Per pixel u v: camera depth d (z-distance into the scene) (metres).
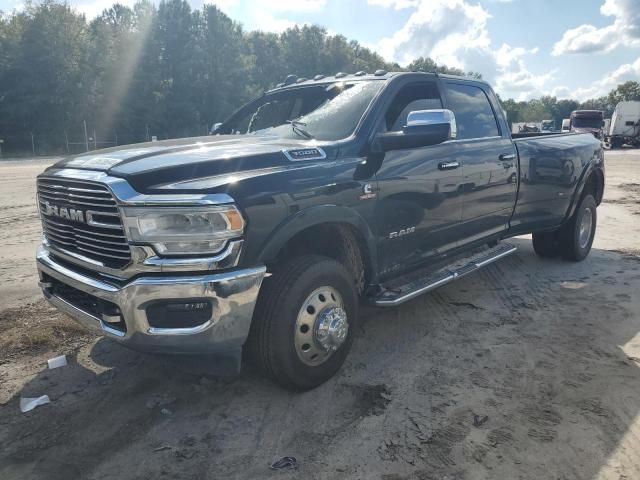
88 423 3.09
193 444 2.88
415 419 3.05
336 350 3.45
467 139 4.62
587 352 3.85
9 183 15.88
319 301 3.28
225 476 2.62
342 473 2.62
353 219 3.45
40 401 3.31
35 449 2.86
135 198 2.76
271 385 3.48
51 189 3.31
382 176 3.66
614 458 2.67
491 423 2.99
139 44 54.09
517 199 5.22
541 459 2.68
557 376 3.50
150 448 2.85
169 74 58.09
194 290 2.76
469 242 4.73
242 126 4.67
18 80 46.94
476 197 4.62
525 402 3.20
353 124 3.74
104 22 56.09
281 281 3.13
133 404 3.29
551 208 5.71
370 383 3.47
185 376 3.62
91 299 3.13
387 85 3.97
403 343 4.08
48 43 46.44
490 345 4.01
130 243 2.79
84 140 48.78
